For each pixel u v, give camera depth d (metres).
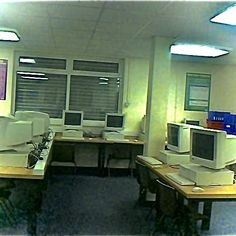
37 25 4.55
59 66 7.33
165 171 4.04
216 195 3.11
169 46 4.98
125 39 5.26
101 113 7.50
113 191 5.70
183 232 3.39
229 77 7.65
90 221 4.16
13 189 4.03
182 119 7.47
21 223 3.92
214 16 3.70
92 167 7.34
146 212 4.61
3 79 6.96
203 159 3.52
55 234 3.68
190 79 7.51
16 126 3.66
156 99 4.99
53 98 7.33
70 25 4.46
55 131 7.25
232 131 6.10
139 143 6.84
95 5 3.48
